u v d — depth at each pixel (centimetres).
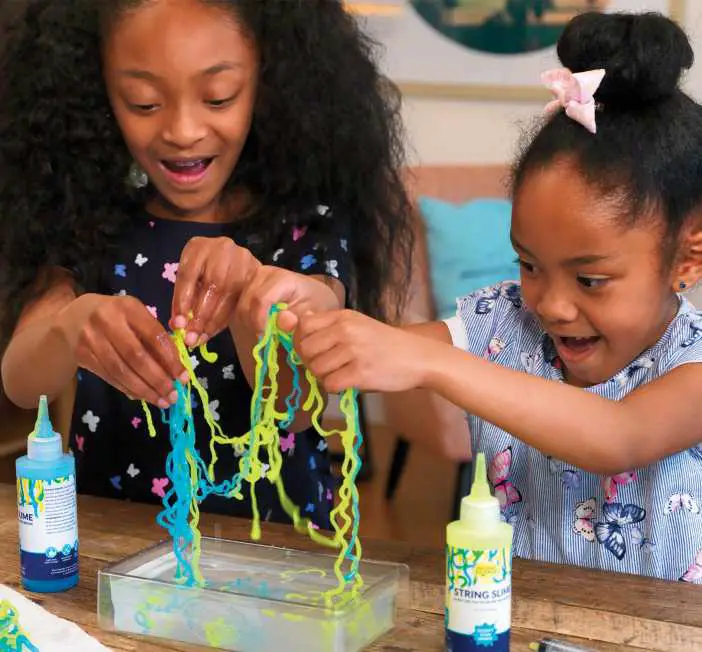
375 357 82
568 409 88
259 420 87
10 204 122
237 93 108
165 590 80
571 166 89
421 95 318
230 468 121
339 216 122
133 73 105
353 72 121
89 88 120
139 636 81
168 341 88
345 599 79
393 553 95
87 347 91
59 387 115
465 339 114
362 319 83
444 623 80
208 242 92
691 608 83
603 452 89
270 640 77
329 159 120
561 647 75
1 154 122
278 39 113
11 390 117
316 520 123
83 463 126
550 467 107
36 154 121
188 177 111
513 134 302
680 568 103
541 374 110
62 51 119
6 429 224
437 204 282
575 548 106
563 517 107
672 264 93
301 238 120
